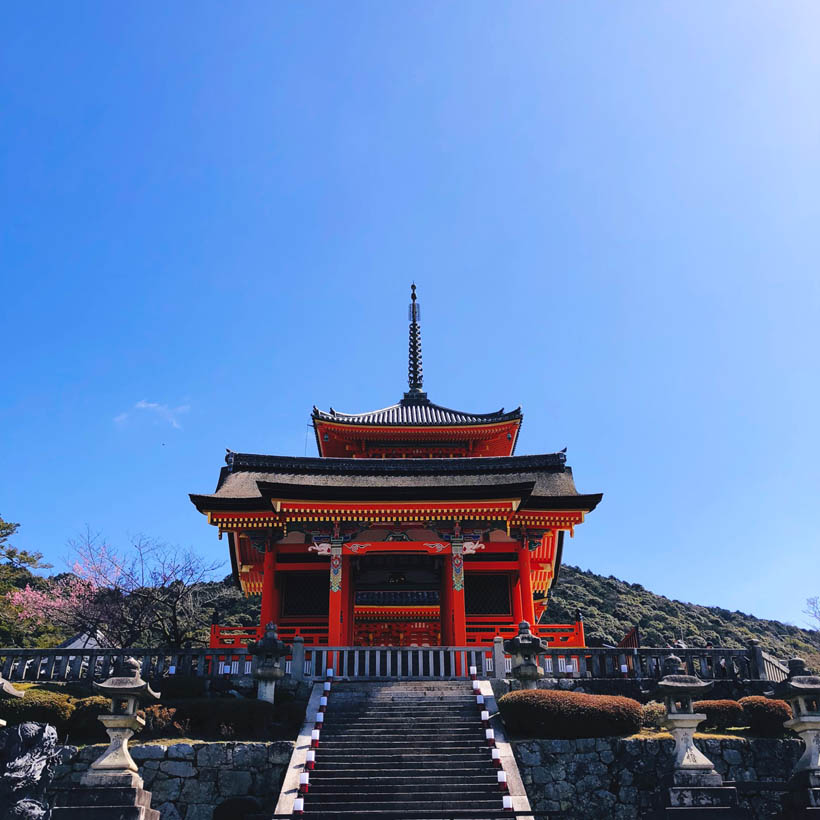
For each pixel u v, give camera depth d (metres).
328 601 34.38
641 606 80.44
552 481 34.75
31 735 14.18
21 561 42.66
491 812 15.91
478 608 34.38
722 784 15.49
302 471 35.50
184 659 24.39
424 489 29.58
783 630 84.25
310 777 17.86
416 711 21.52
